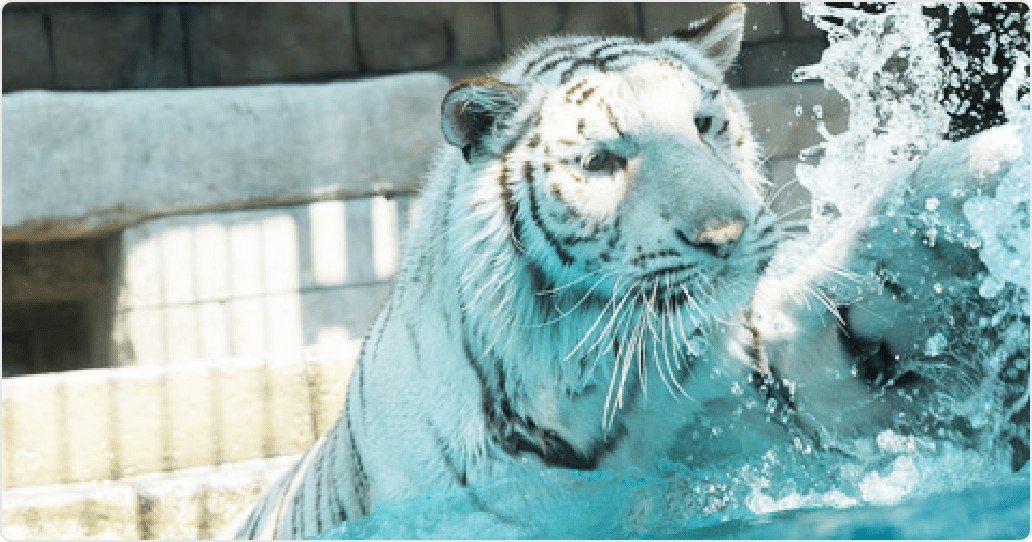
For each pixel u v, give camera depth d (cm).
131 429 807
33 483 788
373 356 499
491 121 455
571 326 451
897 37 613
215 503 759
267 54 1384
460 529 443
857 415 459
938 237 444
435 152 509
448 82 1243
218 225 1154
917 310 448
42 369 1323
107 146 1147
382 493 473
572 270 443
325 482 534
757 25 1448
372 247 1180
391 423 474
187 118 1165
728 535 407
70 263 1238
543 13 1446
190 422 816
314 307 1159
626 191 430
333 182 1180
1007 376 456
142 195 1145
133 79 1356
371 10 1409
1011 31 988
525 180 445
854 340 452
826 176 539
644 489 450
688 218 416
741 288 427
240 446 822
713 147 453
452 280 459
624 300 432
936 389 459
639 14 1465
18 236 1138
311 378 836
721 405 467
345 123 1188
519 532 440
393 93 1203
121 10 1355
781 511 441
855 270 452
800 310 457
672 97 441
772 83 1443
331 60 1401
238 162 1166
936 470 450
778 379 458
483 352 452
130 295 1131
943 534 378
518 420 455
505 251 448
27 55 1327
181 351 1127
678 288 427
